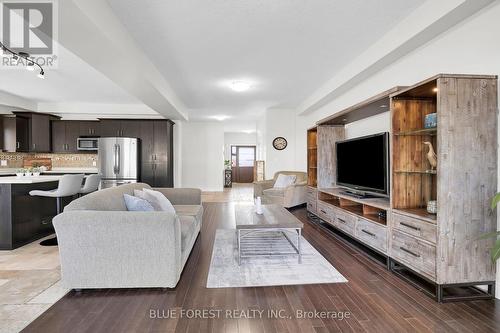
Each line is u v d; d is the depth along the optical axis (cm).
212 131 952
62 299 204
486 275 204
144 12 251
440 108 200
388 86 333
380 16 261
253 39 307
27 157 665
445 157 200
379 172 307
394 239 249
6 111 601
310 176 504
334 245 334
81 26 219
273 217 296
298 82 472
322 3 239
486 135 204
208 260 284
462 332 164
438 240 200
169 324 173
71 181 350
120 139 615
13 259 291
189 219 297
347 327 169
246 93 547
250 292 215
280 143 712
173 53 344
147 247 213
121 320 177
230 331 165
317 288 221
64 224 208
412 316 182
